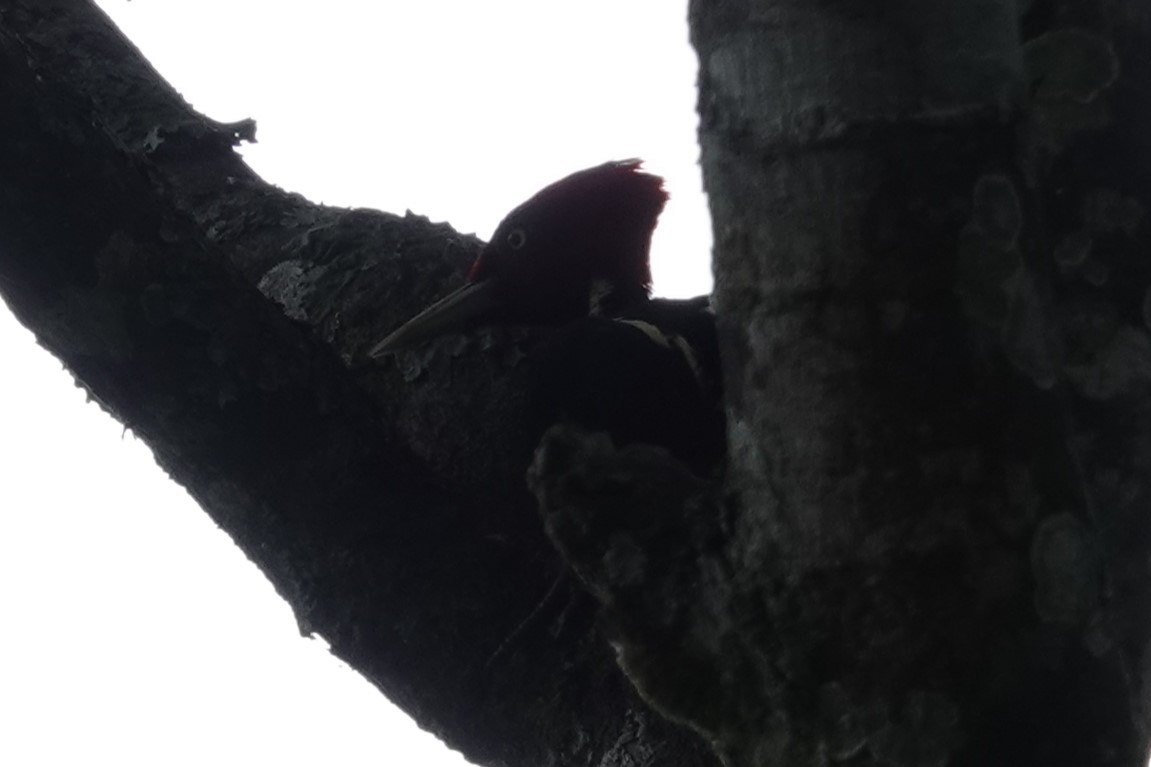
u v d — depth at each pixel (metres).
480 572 3.56
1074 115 2.45
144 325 3.35
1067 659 2.34
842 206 2.37
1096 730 2.34
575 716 3.39
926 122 2.34
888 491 2.37
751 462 2.53
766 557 2.51
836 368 2.38
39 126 3.24
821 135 2.37
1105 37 2.46
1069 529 2.34
